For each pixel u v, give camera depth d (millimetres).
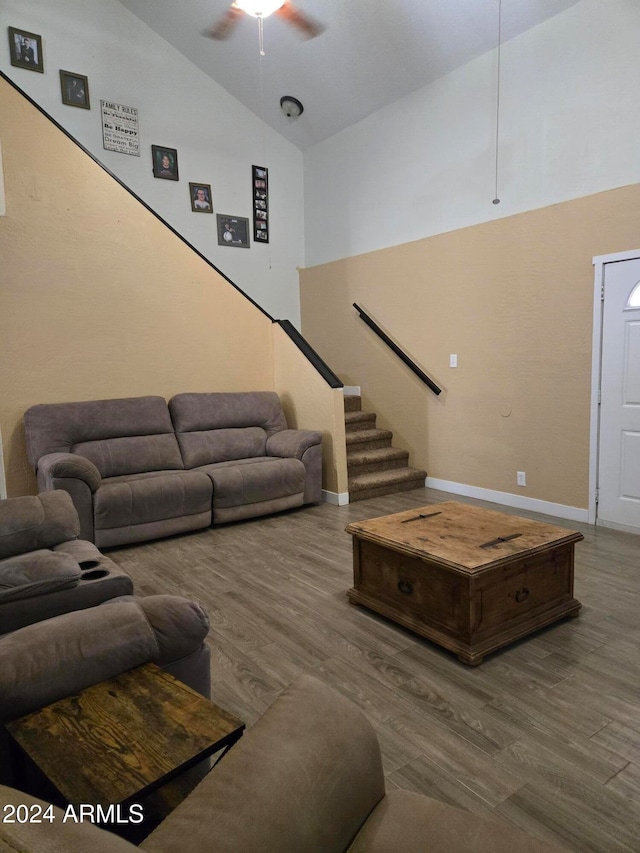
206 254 6066
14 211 4047
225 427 4836
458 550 2398
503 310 4574
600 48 3824
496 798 1546
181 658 1450
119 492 3703
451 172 4914
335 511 4656
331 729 982
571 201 4051
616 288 3838
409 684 2119
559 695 2041
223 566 3410
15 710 1182
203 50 5621
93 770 993
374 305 5812
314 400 5023
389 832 956
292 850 793
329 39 4926
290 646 2414
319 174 6430
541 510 4434
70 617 1387
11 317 4078
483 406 4812
